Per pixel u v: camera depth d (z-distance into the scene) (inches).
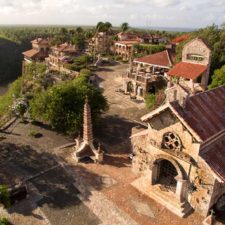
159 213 1150.3
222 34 2829.7
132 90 2701.8
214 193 1111.0
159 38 5393.7
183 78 2477.9
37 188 1293.1
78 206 1189.7
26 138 1766.7
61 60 3863.2
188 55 2593.5
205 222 1095.0
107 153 1609.3
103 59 4227.4
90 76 3107.8
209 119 1127.6
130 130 1923.0
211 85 2290.8
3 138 1753.2
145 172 1320.1
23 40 7701.8
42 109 1770.4
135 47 4266.7
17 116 2100.1
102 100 1898.4
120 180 1355.8
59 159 1536.7
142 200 1221.7
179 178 1143.6
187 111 1097.4
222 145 1179.9
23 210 1160.8
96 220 1119.6
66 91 1774.1
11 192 1192.8
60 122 1710.1
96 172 1419.8
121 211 1163.9
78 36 5733.3
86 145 1530.5
